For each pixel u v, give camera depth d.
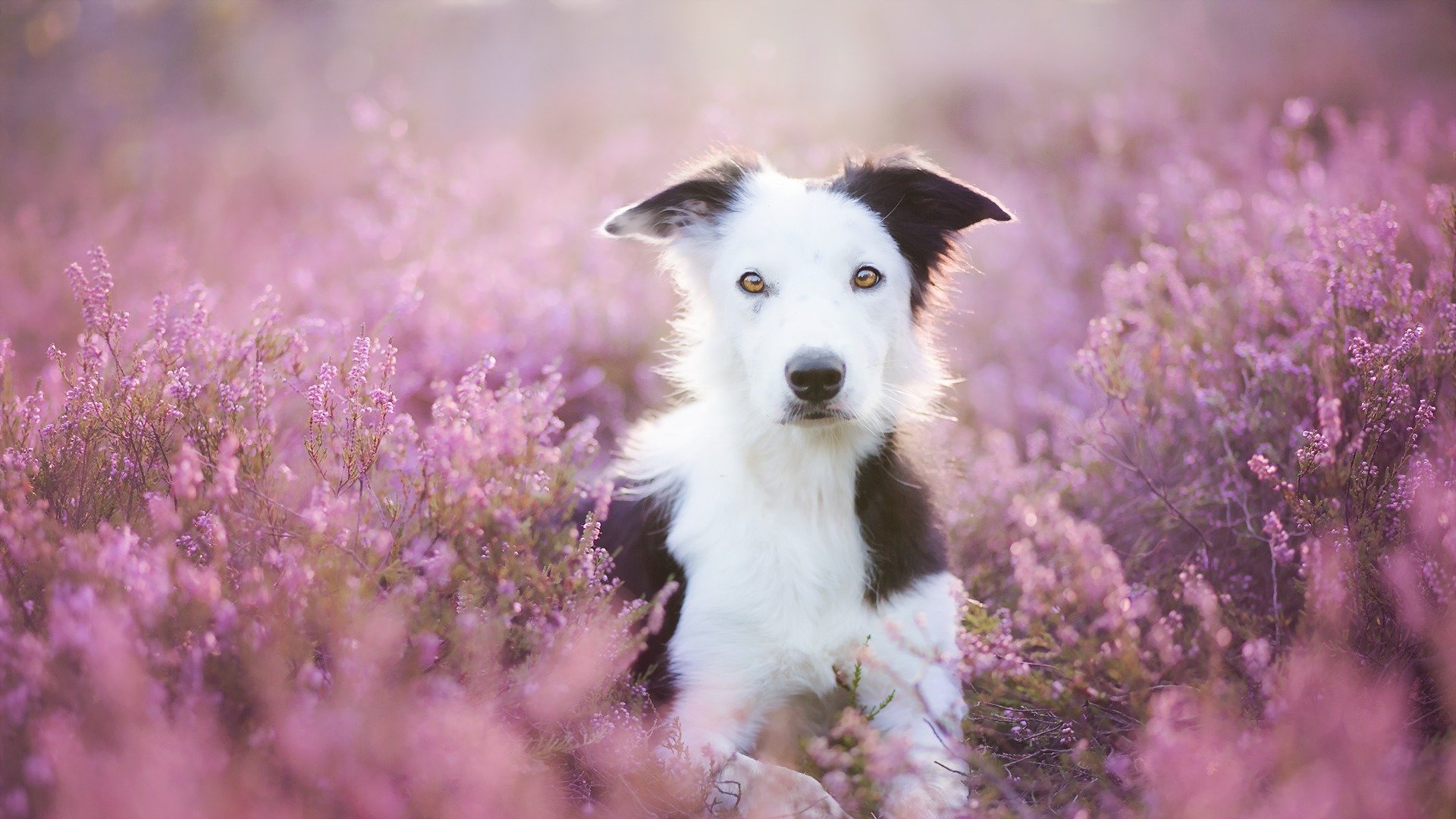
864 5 16.48
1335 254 4.27
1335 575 3.02
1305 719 2.74
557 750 2.87
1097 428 4.91
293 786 2.45
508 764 2.62
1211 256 5.24
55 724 2.29
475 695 2.84
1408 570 3.15
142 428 3.33
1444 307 3.91
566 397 5.79
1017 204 8.98
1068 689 3.20
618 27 20.23
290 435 4.04
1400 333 3.81
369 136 12.81
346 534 2.95
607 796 2.99
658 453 4.20
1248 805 2.57
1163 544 4.24
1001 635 3.51
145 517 3.12
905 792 3.14
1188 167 7.75
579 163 10.81
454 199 7.32
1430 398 3.70
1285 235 5.19
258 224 9.34
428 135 12.54
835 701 3.72
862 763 3.03
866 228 3.90
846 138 11.11
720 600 3.67
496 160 10.72
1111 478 4.67
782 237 3.82
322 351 4.38
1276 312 4.61
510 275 6.63
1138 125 10.50
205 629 2.59
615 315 6.26
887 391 3.93
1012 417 5.96
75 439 3.31
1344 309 4.01
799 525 3.73
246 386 3.51
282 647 2.63
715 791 3.10
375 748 2.49
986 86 14.05
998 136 12.04
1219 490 4.24
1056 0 16.92
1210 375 4.54
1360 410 3.61
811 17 16.42
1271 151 7.74
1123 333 5.23
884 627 3.61
